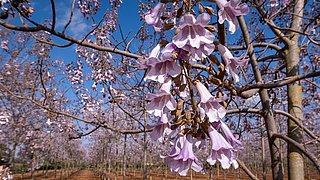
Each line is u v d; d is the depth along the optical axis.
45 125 17.78
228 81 1.87
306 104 9.62
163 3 1.62
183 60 1.46
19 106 14.99
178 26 1.48
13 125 15.39
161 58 1.42
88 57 8.59
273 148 4.13
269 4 4.30
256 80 4.18
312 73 2.91
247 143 24.56
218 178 31.47
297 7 4.78
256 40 5.37
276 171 4.07
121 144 30.70
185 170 1.56
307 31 4.97
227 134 1.68
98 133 26.42
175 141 1.63
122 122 17.89
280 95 8.32
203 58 1.50
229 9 1.46
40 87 12.48
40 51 8.40
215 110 1.54
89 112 10.77
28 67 13.34
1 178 13.98
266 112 4.18
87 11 7.35
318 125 14.03
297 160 4.25
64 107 11.08
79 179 37.88
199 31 1.41
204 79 1.67
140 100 8.96
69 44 3.72
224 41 1.80
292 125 4.42
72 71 10.11
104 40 7.50
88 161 62.75
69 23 3.46
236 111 4.18
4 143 17.02
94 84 7.84
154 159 30.69
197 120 1.56
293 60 4.61
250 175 3.52
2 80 13.08
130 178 32.81
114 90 7.70
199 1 1.52
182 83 1.56
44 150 24.39
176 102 1.55
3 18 3.38
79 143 48.34
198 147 1.63
